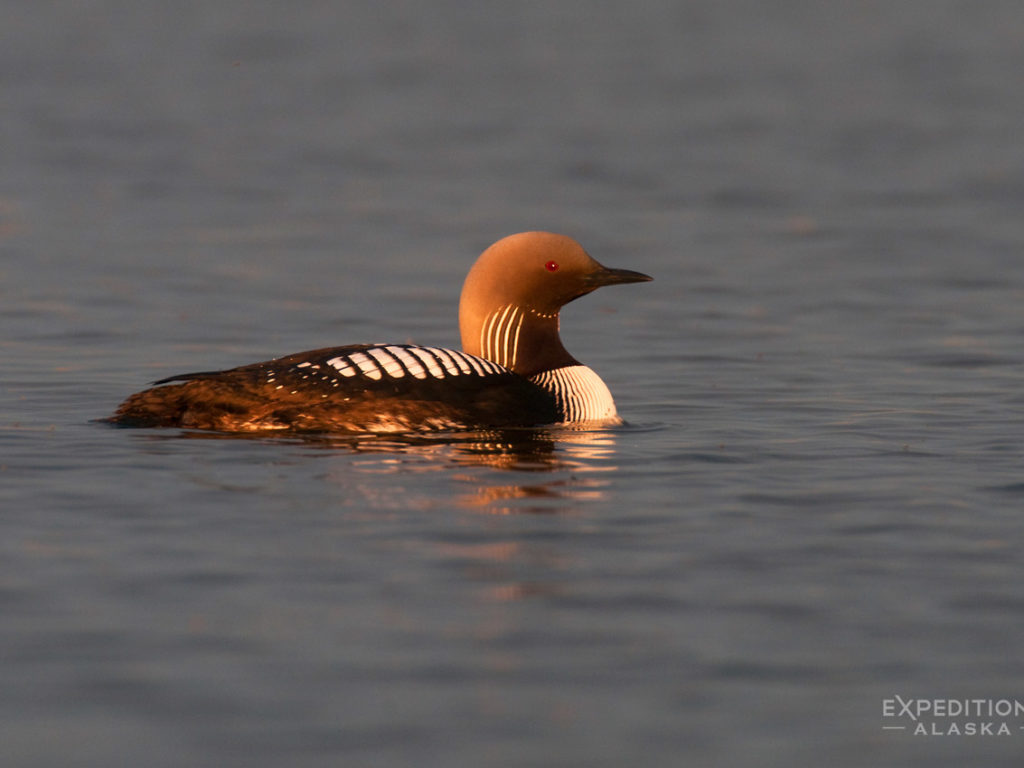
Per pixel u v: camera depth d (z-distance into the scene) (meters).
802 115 40.00
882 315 18.22
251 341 16.47
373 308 18.69
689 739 5.80
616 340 16.83
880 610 7.15
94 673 6.31
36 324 17.02
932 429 11.76
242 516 8.57
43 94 42.34
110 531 8.27
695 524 8.62
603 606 7.17
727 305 19.12
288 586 7.37
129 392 13.16
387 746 5.71
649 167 32.34
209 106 41.34
